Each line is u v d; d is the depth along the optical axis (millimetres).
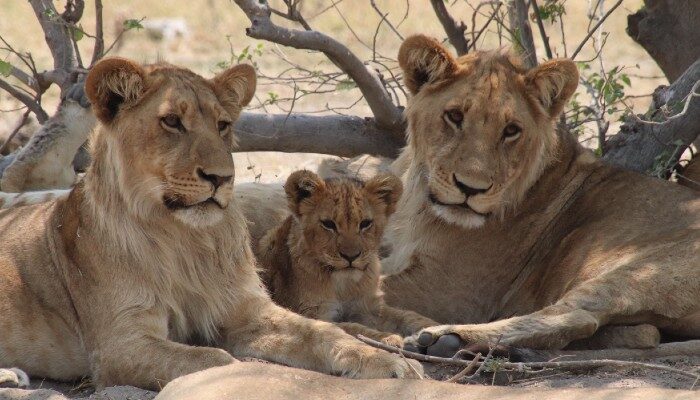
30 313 9617
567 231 11062
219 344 9805
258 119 14203
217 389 7527
